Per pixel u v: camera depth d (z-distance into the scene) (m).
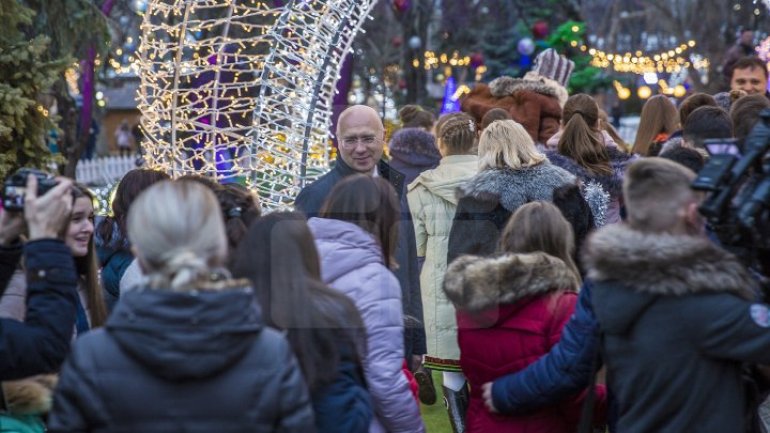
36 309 4.89
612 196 9.17
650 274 4.87
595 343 5.36
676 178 4.98
